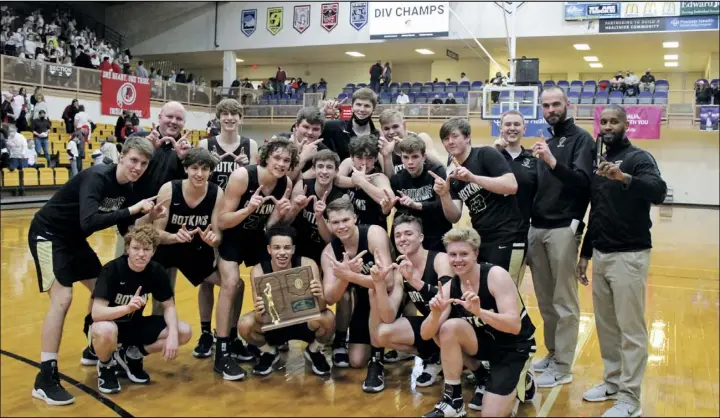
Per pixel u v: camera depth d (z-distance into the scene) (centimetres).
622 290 307
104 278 328
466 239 293
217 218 363
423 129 1762
